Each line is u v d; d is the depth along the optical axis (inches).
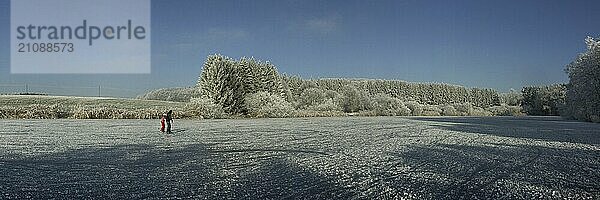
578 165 677.9
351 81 5059.1
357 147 886.4
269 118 2361.0
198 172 589.3
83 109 2032.5
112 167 626.2
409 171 605.6
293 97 3196.4
